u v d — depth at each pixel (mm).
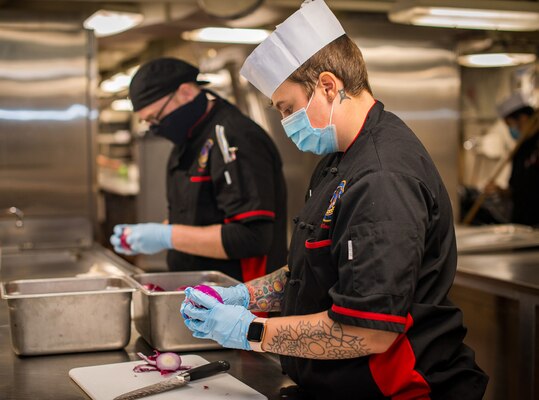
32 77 3471
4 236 3332
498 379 2781
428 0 2664
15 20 3412
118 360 1543
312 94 1253
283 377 1447
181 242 2076
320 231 1259
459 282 2816
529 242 3215
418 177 1176
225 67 4699
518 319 2639
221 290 1474
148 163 4359
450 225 1283
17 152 3482
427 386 1220
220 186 2074
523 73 5203
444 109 4258
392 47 4109
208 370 1381
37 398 1312
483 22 2938
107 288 1816
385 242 1115
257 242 2035
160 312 1572
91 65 3543
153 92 2133
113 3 3615
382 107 1312
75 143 3562
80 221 3434
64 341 1566
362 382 1231
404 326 1114
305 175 3979
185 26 4145
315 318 1184
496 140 5465
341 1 3639
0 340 1722
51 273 2723
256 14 3779
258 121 4344
